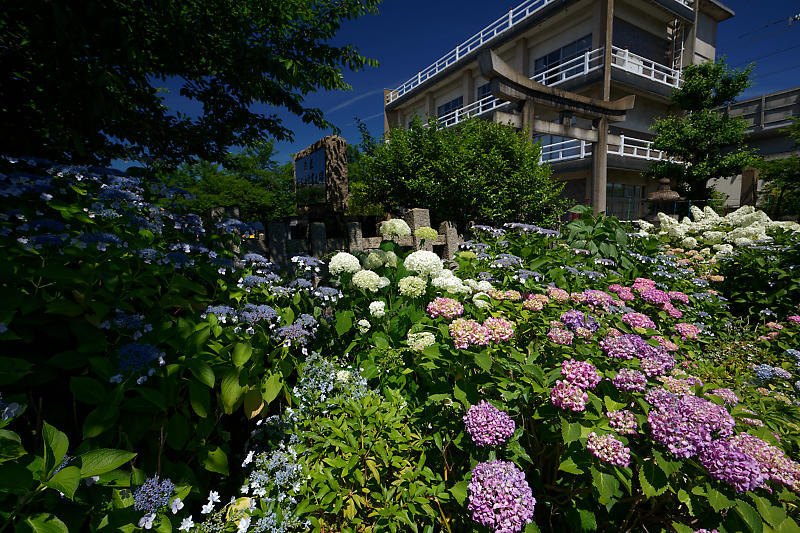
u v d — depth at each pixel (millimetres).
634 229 4773
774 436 1471
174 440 1542
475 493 1372
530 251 3924
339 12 4066
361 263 3408
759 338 3352
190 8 3303
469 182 5973
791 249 4492
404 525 1614
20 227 1527
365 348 2646
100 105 2041
